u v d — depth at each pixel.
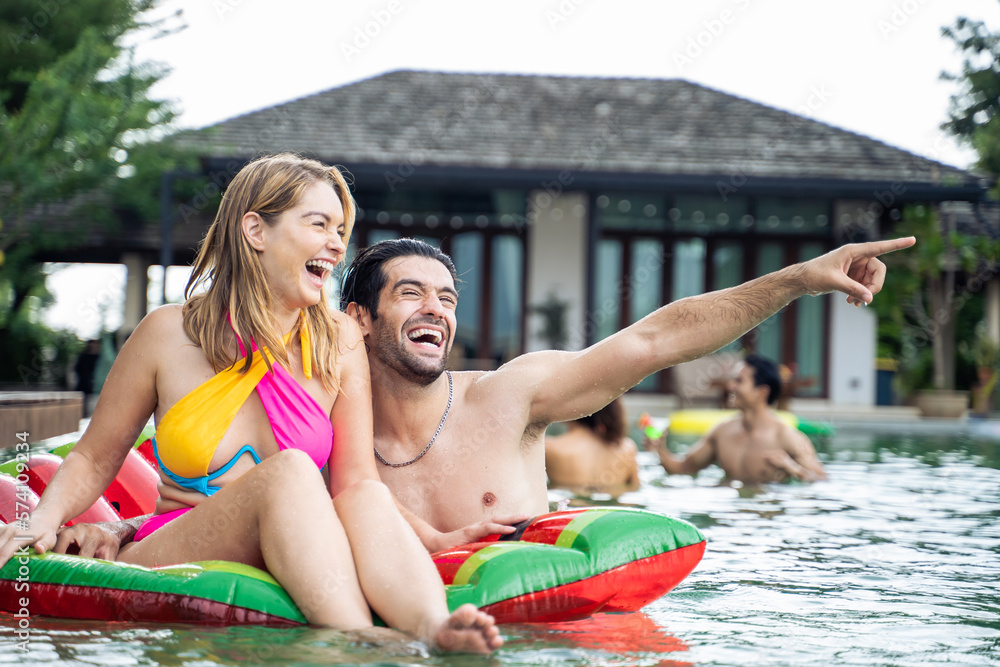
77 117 11.62
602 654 1.84
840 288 2.38
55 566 2.09
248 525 2.09
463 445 2.65
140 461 3.15
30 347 15.14
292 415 2.34
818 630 2.09
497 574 2.07
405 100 15.76
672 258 15.02
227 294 2.37
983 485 5.28
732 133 15.20
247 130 14.51
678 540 2.28
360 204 14.58
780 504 4.46
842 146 14.91
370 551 2.03
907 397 14.48
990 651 1.91
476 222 14.77
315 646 1.83
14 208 12.60
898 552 3.21
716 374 13.06
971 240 13.99
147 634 1.91
